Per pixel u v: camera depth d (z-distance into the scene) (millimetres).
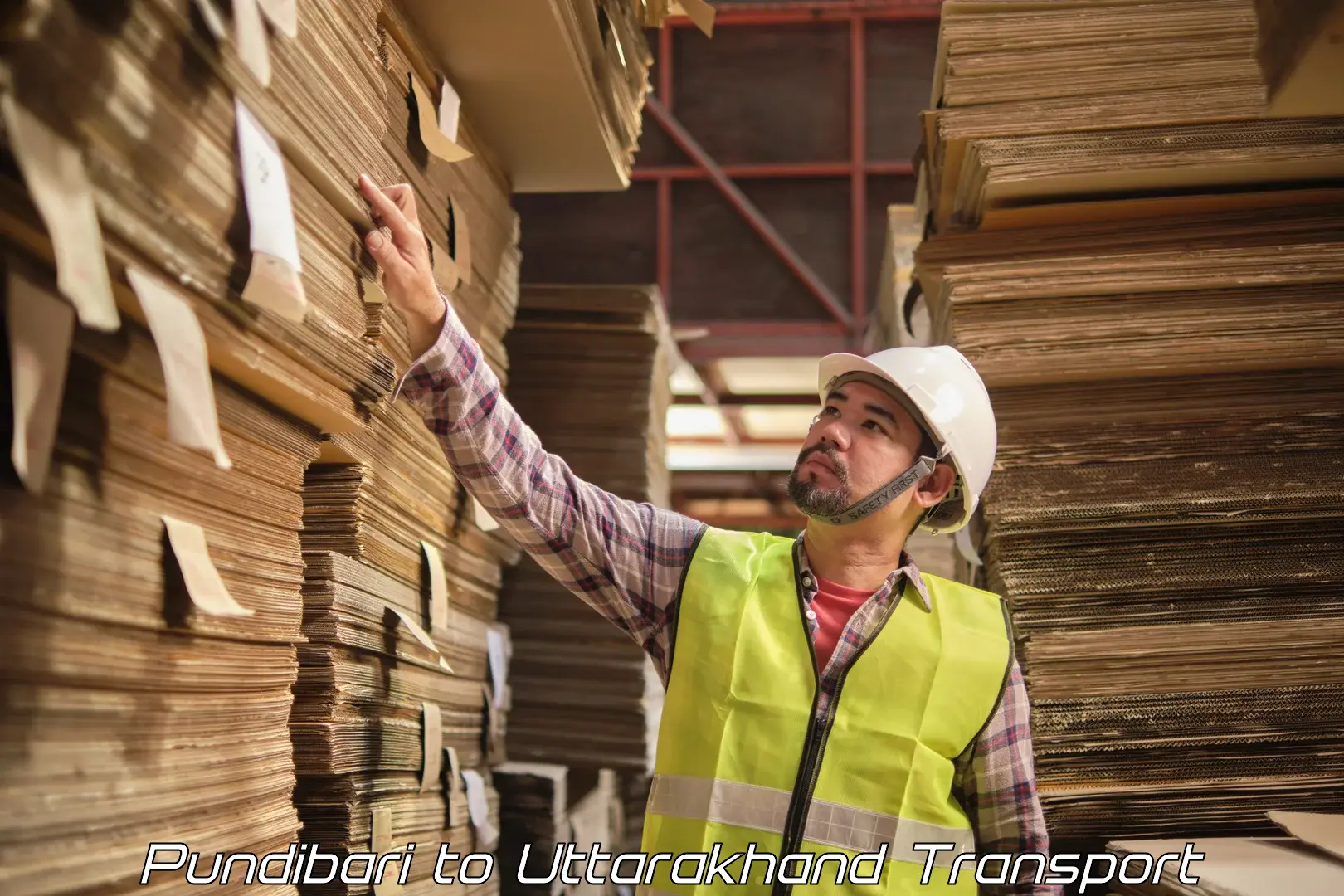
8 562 968
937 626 1918
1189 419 2387
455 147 2057
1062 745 2242
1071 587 2320
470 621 2527
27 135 901
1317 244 2406
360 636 1834
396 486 2029
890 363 2059
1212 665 2254
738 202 7285
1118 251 2479
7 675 973
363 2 1662
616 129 2793
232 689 1384
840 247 7324
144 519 1179
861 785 1808
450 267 2191
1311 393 2375
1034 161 2439
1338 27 1485
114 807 1118
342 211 1603
